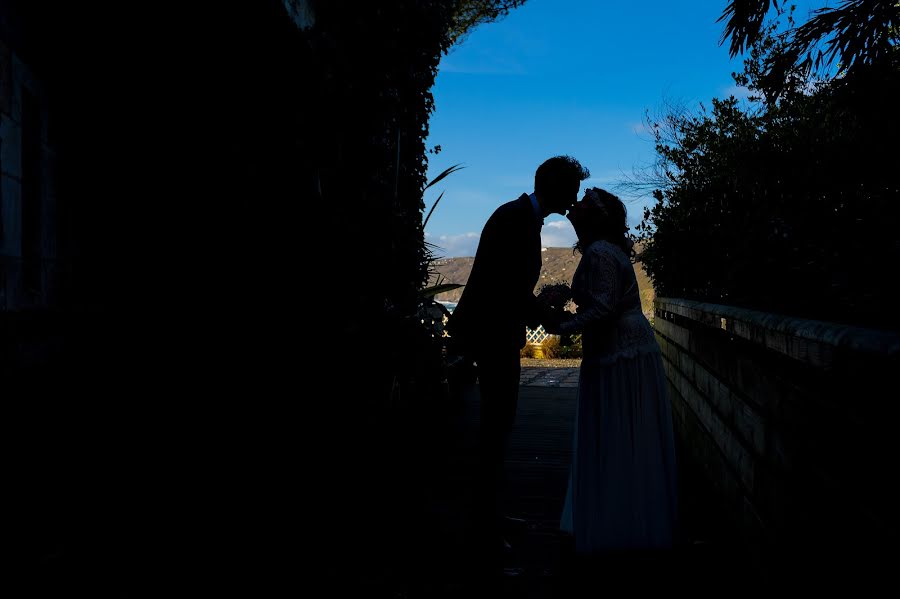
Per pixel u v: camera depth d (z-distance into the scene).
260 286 4.56
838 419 1.65
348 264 5.08
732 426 3.06
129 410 3.53
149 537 2.93
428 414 6.01
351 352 4.73
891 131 3.92
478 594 2.74
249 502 3.49
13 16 2.87
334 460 4.20
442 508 3.85
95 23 3.61
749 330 2.54
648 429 3.12
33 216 3.01
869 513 1.44
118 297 3.69
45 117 3.11
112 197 3.70
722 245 5.12
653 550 3.09
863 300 2.98
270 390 4.22
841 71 4.38
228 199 4.63
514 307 3.33
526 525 3.64
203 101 4.53
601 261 3.09
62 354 2.99
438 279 6.36
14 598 2.29
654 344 3.21
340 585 2.75
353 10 6.23
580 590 2.80
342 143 6.08
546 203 3.40
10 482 2.46
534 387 9.22
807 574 1.89
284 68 5.58
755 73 5.84
